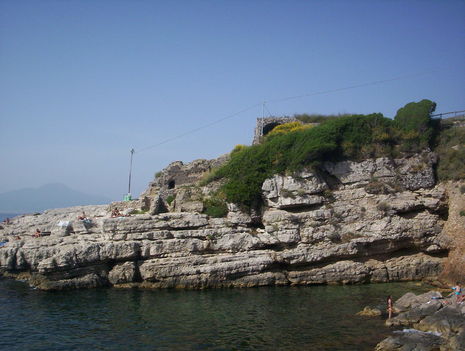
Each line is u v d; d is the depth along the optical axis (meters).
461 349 21.58
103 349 22.70
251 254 39.62
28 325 26.84
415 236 41.25
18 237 47.44
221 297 34.38
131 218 39.81
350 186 42.97
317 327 26.22
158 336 24.72
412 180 43.19
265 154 44.62
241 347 22.86
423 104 45.28
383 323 26.94
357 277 39.78
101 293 35.78
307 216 40.97
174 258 38.53
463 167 42.69
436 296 29.89
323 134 42.69
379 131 44.31
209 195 46.03
